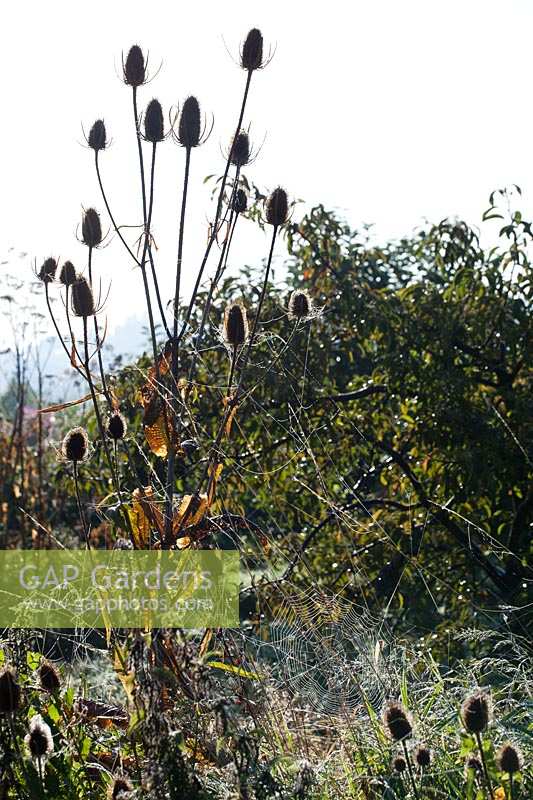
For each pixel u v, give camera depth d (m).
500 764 2.52
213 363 6.82
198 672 2.90
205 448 4.69
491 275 7.22
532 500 6.67
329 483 6.71
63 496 8.52
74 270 3.28
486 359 7.33
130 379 6.52
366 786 2.86
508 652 4.11
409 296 7.29
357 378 7.75
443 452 7.01
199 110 3.43
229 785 2.77
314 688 3.50
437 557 7.00
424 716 3.16
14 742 2.70
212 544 3.34
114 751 3.03
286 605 3.91
